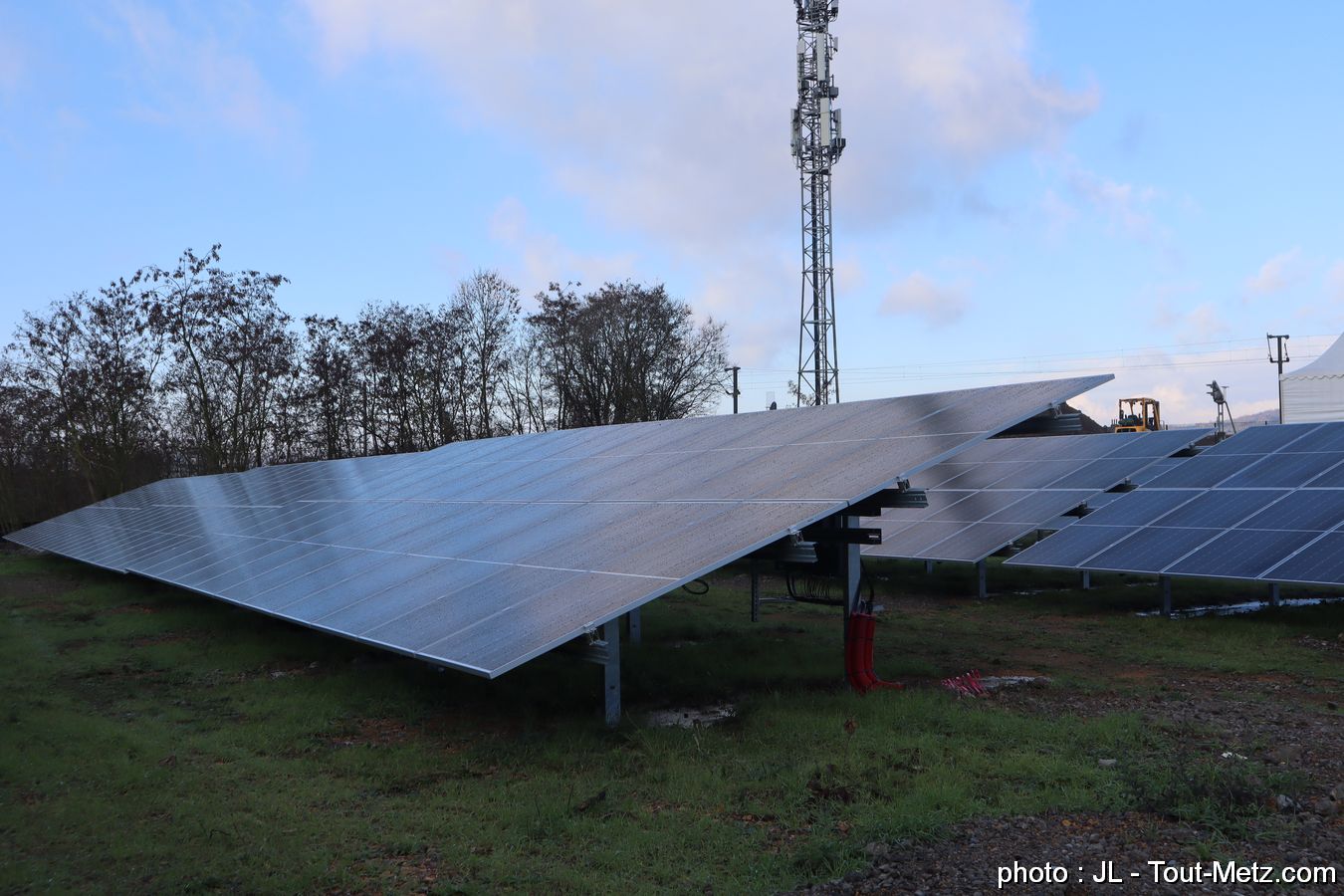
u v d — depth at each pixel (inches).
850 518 416.8
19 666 514.6
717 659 482.0
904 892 199.3
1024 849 218.7
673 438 589.6
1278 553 536.1
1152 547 613.0
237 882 219.9
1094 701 378.6
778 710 358.3
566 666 468.8
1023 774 273.1
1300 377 1336.1
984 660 478.9
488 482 654.5
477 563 442.6
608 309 2078.0
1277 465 676.1
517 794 276.8
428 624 368.5
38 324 1779.0
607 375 2069.4
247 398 1902.1
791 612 690.2
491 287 2069.4
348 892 213.3
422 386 2017.7
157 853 237.0
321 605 459.2
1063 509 740.7
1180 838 222.5
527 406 2133.4
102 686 466.0
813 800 257.9
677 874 214.5
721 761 299.9
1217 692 394.0
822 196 1756.9
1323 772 275.9
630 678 433.1
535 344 2100.1
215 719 391.2
